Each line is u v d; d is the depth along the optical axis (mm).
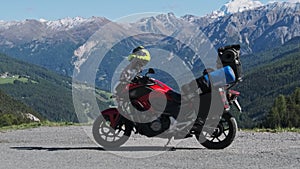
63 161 8281
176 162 8117
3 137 12602
